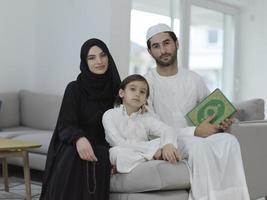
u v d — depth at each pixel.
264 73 7.34
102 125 2.78
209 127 2.89
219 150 2.66
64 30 5.46
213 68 7.31
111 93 2.85
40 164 4.20
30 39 5.85
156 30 3.16
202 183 2.54
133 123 2.67
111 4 4.93
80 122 2.75
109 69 2.86
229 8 7.35
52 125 5.02
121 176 2.50
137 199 2.47
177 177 2.49
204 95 3.27
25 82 5.83
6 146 3.20
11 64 5.66
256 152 3.18
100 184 2.46
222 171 2.60
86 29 5.18
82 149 2.43
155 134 2.71
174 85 3.20
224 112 2.94
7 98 5.20
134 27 5.88
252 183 3.17
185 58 6.39
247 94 7.52
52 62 5.63
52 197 2.44
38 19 5.79
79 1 5.25
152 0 6.07
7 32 5.59
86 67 2.81
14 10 5.65
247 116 4.13
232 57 7.55
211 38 7.14
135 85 2.69
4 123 5.10
